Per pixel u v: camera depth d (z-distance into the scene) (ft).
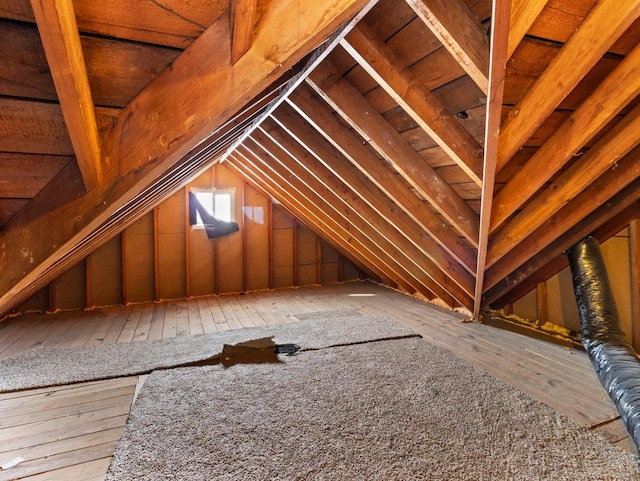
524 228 7.97
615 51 4.86
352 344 9.59
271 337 10.21
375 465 4.91
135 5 2.56
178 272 16.07
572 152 5.93
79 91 2.49
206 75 2.90
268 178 13.99
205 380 7.54
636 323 8.53
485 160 5.84
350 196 10.41
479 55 4.44
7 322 12.38
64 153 3.19
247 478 4.70
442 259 10.46
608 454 5.08
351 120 6.73
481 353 8.95
